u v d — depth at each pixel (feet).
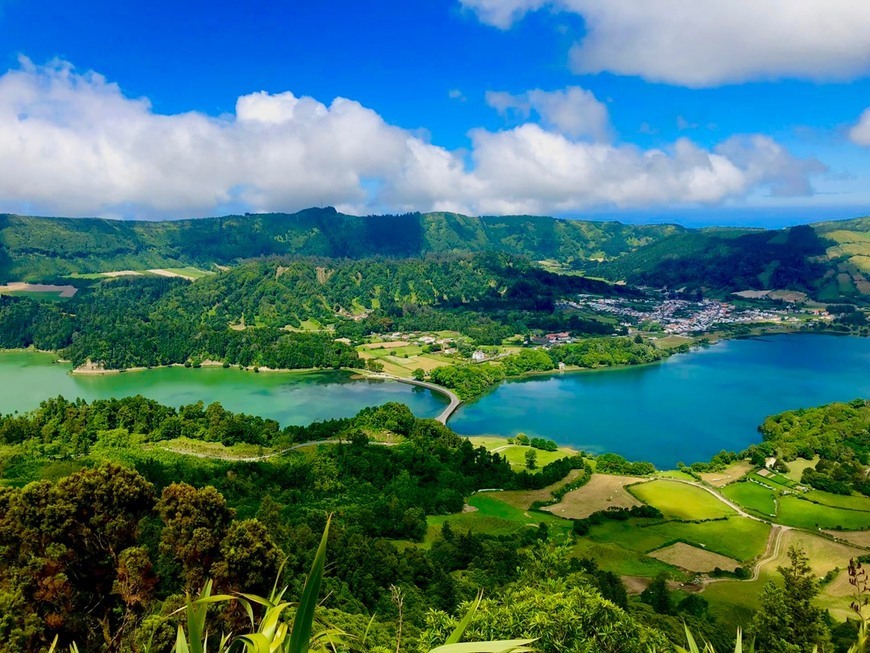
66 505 111.34
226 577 113.09
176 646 19.66
